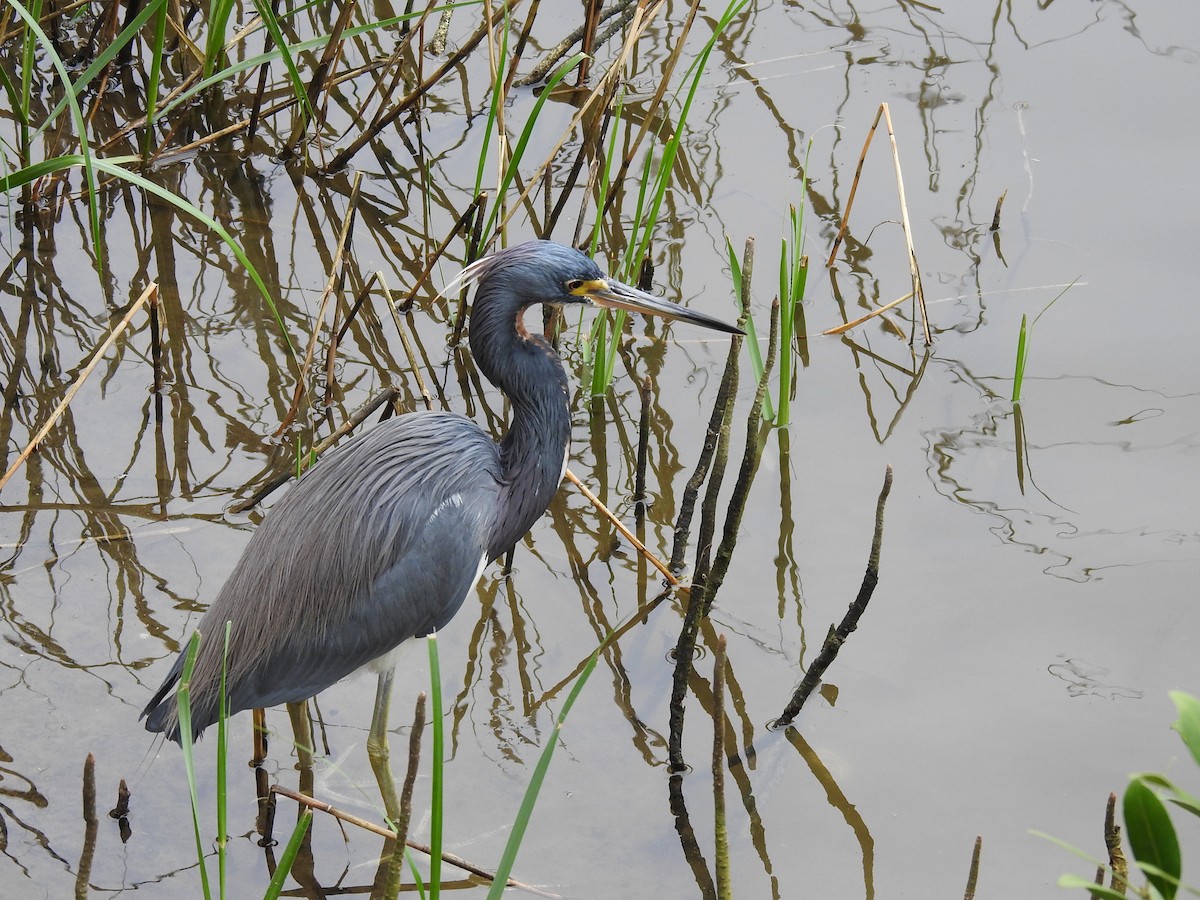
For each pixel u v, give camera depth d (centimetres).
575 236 1274
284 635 868
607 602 1057
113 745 901
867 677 967
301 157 1487
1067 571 1041
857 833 868
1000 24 1689
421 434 912
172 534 1070
